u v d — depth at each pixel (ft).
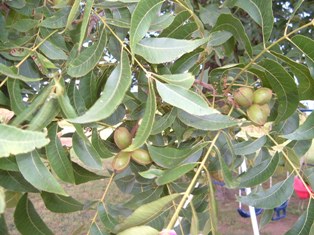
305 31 3.37
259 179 1.34
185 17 1.31
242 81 1.70
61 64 1.52
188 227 1.51
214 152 1.55
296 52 1.78
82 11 1.42
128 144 1.42
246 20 3.33
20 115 1.00
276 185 1.30
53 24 1.32
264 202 1.28
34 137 0.72
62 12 1.33
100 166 1.24
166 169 1.29
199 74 1.69
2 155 0.70
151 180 1.59
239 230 5.79
